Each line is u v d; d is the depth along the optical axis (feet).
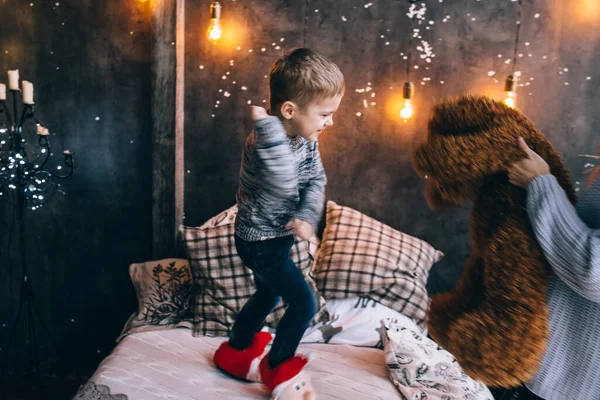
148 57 9.36
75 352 10.48
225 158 9.69
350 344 7.72
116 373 6.59
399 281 8.34
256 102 9.43
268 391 6.43
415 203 9.51
